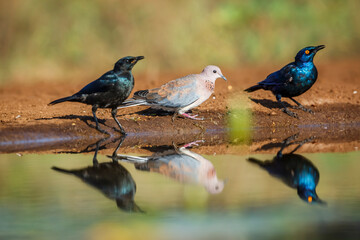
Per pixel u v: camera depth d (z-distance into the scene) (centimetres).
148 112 1515
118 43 2453
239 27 2706
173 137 1382
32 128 1314
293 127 1504
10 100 1730
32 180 990
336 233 743
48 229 755
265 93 1728
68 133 1327
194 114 1519
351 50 2845
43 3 2444
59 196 904
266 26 2745
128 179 1008
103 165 1101
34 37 2409
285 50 2719
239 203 875
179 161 1140
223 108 1570
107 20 2480
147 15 2500
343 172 1059
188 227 765
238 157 1181
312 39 2795
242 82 2028
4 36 2402
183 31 2544
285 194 922
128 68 1279
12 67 2344
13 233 740
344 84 1931
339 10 2908
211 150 1248
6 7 2420
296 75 1467
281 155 1198
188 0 2622
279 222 786
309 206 859
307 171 1065
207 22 2623
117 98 1287
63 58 2411
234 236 741
